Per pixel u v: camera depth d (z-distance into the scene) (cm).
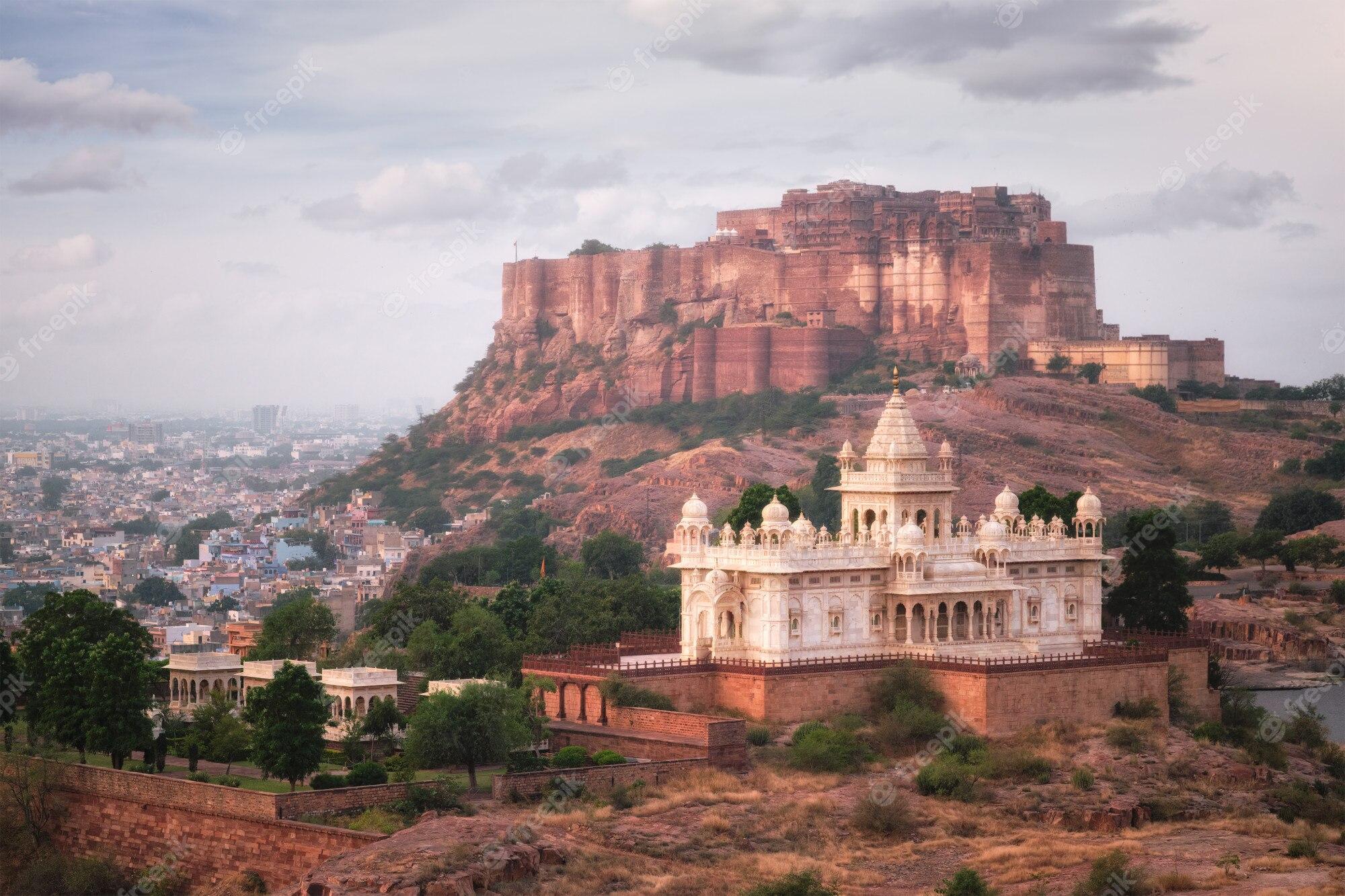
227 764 19450
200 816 17462
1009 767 19950
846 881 16825
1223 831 18938
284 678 18062
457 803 17638
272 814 16962
